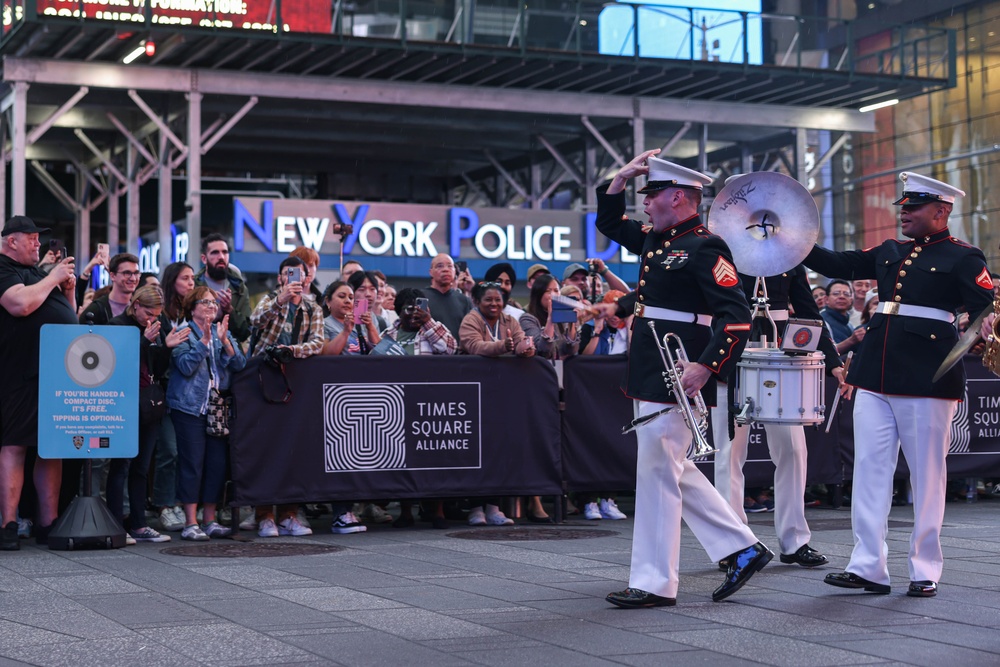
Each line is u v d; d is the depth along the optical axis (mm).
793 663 4340
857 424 6070
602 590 5973
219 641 4742
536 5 20047
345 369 8648
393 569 6715
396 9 19203
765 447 9930
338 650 4570
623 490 9312
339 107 22547
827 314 11023
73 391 7754
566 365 9227
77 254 27453
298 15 18766
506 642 4715
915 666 4293
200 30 17984
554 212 23297
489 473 8930
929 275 5992
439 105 21516
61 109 19266
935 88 22828
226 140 25547
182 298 8516
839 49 22344
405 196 30547
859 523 5961
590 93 22516
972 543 7750
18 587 6121
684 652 4523
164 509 8828
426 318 9406
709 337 5602
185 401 8227
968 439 10641
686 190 5672
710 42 20906
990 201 34875
